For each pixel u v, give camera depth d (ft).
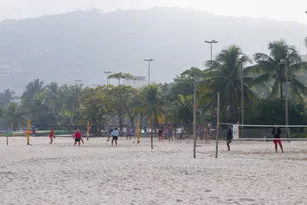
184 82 307.17
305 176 53.01
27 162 74.23
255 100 212.43
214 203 35.29
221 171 57.82
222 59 212.23
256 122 200.54
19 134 338.13
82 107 330.34
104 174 54.54
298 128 197.16
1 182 48.49
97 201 36.35
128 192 41.14
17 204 34.99
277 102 201.57
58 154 95.35
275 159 78.95
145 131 267.80
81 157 83.71
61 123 414.82
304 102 207.41
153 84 275.59
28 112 465.47
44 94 479.82
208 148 116.26
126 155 87.66
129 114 300.61
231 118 211.20
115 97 297.74
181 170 58.49
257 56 208.03
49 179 50.52
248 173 55.93
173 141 174.91
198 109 252.83
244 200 36.52
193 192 40.98
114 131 138.62
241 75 201.46
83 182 47.88
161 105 272.31
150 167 62.28
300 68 202.59
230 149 111.34
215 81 209.87
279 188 43.45
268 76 206.08
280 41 206.18
